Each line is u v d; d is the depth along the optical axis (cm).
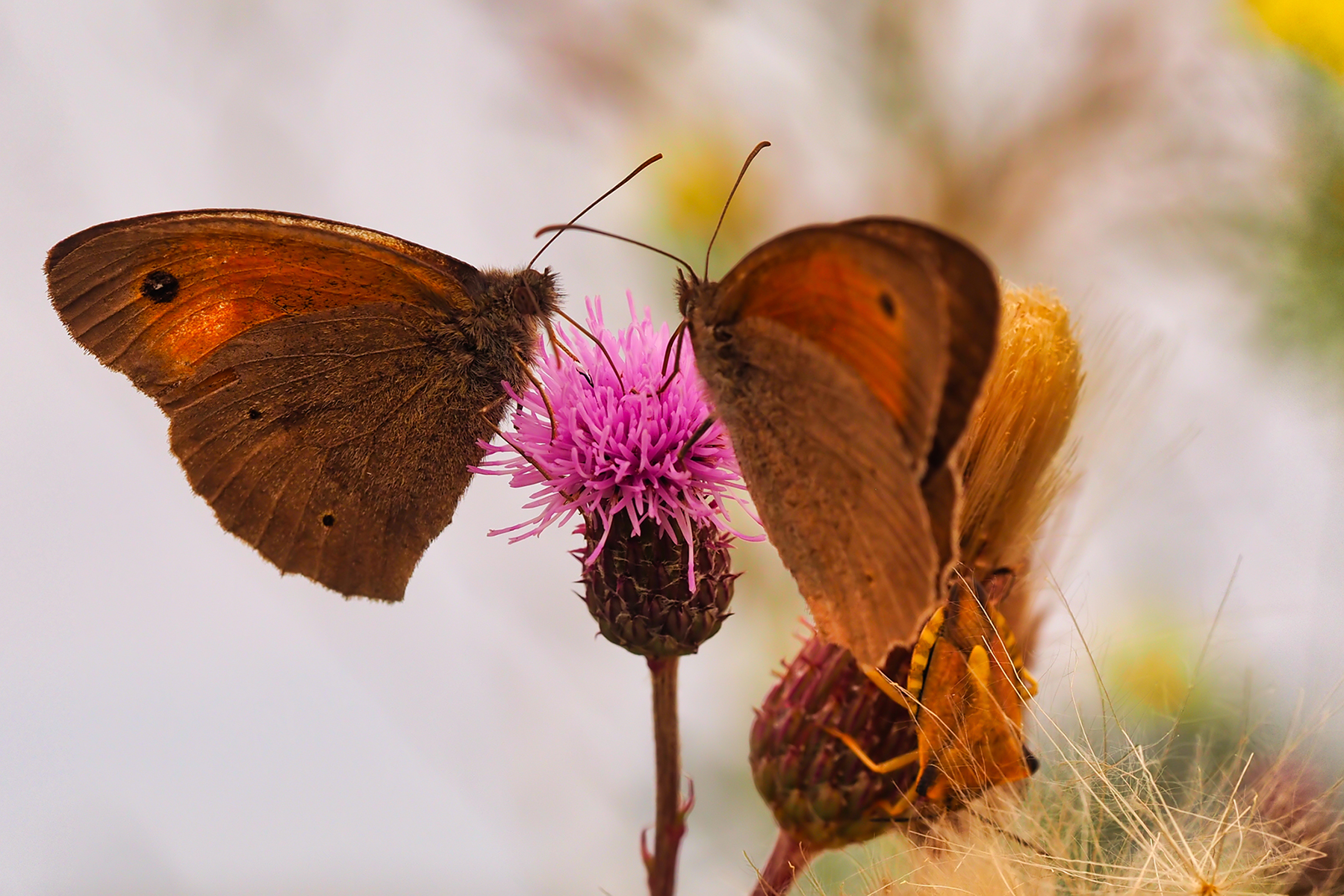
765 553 54
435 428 51
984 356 49
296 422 51
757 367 50
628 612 50
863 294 49
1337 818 49
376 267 50
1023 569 50
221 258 50
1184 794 50
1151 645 51
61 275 51
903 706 50
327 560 51
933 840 50
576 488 50
